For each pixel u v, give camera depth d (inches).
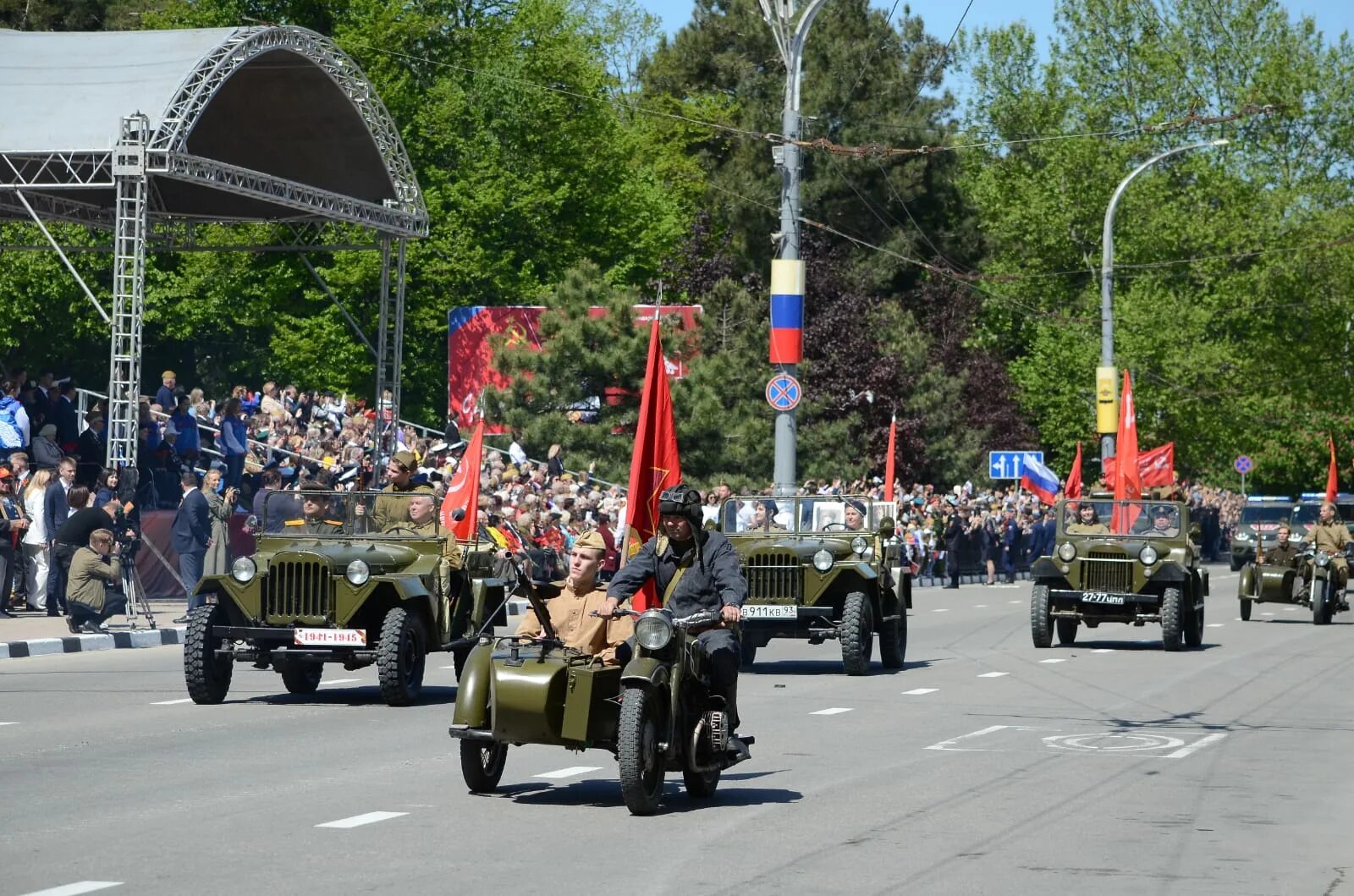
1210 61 3110.2
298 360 2481.5
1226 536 3132.4
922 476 2578.7
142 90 1256.8
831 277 2544.3
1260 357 3026.6
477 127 2716.5
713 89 3494.1
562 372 2057.1
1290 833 478.3
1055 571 1155.3
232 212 1615.4
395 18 2522.1
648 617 478.9
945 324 2891.2
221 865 406.9
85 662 971.3
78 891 372.8
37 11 2714.1
